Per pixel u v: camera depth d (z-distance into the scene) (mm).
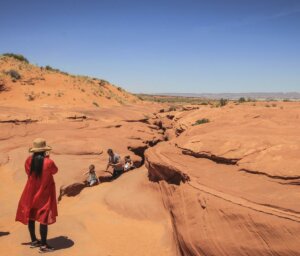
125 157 15086
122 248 7461
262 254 5648
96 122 22359
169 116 38688
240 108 20062
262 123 12523
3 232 7918
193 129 13820
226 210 6480
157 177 10148
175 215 8008
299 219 5578
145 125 27219
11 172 13383
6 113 20031
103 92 47750
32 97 36250
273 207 6137
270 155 8344
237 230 6133
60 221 8547
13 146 15820
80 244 7301
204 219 6816
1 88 36469
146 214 9055
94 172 12953
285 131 10562
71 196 11812
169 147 12102
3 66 41531
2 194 11477
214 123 14156
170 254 7320
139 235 8125
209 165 9352
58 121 20359
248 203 6469
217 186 7613
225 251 6086
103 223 8828
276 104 26266
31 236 6953
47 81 42250
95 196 11109
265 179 7586
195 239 6656
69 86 43250
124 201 9820
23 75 41125
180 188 8391
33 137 17469
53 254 6703
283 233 5531
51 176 6715
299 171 7227
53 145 15992
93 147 16297
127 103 49438
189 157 10305
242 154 8867
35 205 6617
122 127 22594
